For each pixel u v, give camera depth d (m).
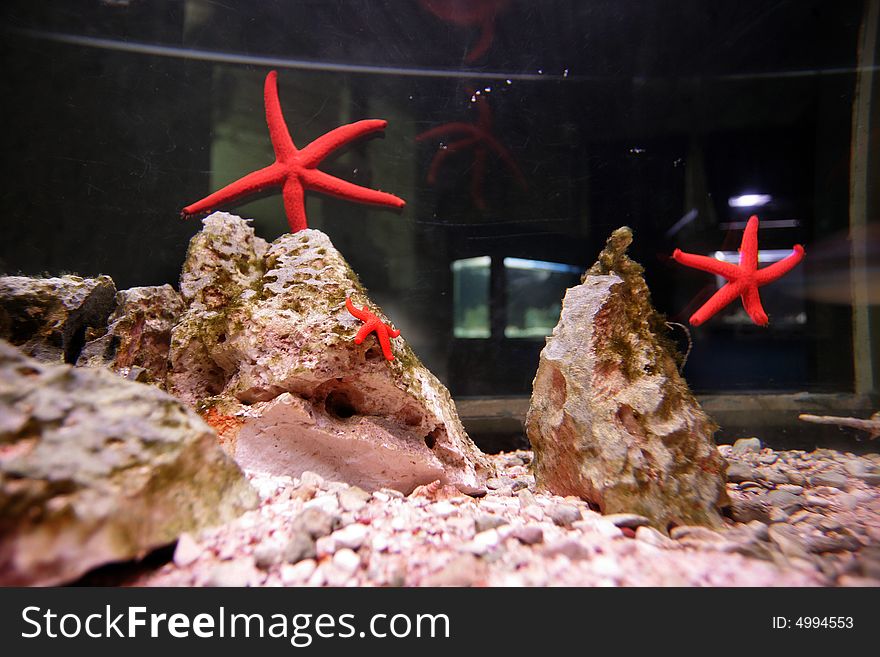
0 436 0.23
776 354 0.56
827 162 0.55
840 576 0.26
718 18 0.53
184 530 0.26
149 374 0.40
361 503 0.31
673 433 0.33
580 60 0.54
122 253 0.49
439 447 0.39
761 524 0.32
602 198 0.54
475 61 0.53
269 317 0.38
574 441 0.34
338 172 0.51
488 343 0.55
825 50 0.54
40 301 0.39
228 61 0.50
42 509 0.22
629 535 0.30
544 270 0.55
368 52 0.52
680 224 0.55
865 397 0.55
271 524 0.28
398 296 0.53
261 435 0.36
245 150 0.51
